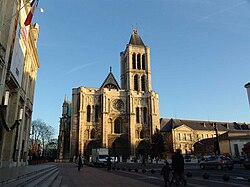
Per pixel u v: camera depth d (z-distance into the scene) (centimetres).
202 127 10575
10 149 2511
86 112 8188
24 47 2700
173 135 9562
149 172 3009
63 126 9688
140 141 8238
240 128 11125
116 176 2375
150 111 8531
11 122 2548
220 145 7319
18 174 1408
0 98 1986
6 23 2127
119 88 9219
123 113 8462
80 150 7575
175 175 1492
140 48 9631
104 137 7812
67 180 1970
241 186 1457
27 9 2630
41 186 1319
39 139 9531
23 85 3084
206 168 3509
